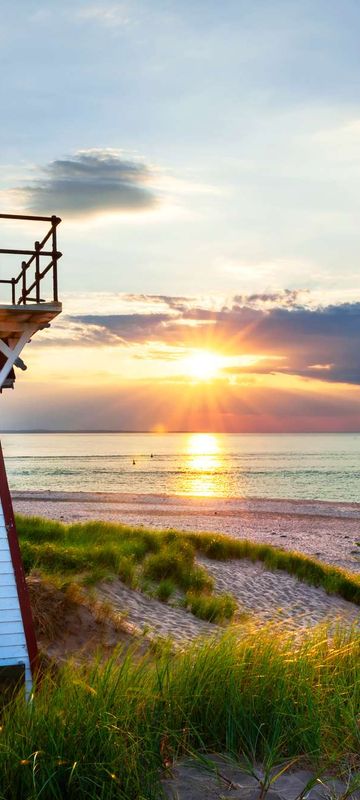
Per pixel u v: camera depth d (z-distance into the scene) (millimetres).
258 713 4871
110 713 4469
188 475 100250
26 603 7262
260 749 4699
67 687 4969
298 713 4848
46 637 9820
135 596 14438
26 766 4031
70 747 4168
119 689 4891
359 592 19062
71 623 10477
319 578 20047
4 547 7332
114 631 10781
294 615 16047
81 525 22844
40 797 3900
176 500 58500
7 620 7145
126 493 65000
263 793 4047
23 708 4832
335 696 5012
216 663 5312
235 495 70625
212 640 6109
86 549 16422
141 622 12602
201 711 4875
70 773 4000
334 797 4016
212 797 4066
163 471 109625
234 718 4703
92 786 3990
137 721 4578
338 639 6492
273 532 38375
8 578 7262
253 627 6824
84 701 4676
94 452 199250
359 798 4051
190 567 17656
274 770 4430
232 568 20469
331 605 17812
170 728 4695
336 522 45250
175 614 13898
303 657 5586
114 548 16750
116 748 4168
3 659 7023
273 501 59781
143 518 42500
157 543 20391
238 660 5445
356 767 4422
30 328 7805
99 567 14789
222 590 17719
